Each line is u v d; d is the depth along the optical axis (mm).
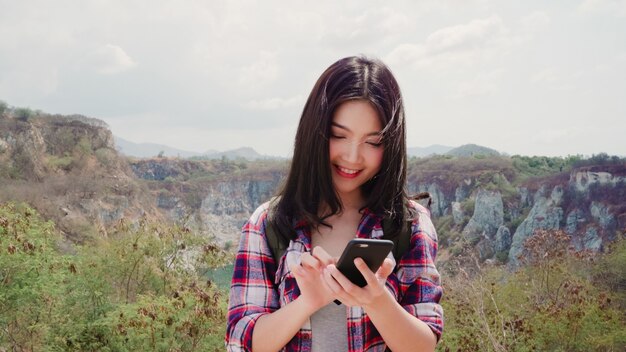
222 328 7344
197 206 116750
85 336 8461
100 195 75625
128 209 79062
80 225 58844
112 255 9969
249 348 1311
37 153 78562
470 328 8078
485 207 76375
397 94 1368
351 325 1349
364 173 1384
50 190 69500
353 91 1316
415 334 1239
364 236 1405
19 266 8234
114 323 7695
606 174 67375
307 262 1202
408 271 1416
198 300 7359
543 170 84812
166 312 7480
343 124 1332
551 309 9094
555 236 11562
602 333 8875
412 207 1473
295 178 1426
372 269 1139
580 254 12633
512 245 71000
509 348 7777
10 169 71812
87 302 9242
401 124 1374
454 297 8562
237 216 119312
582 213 67500
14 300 8094
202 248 9469
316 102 1356
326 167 1371
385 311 1183
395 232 1413
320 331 1367
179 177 130625
